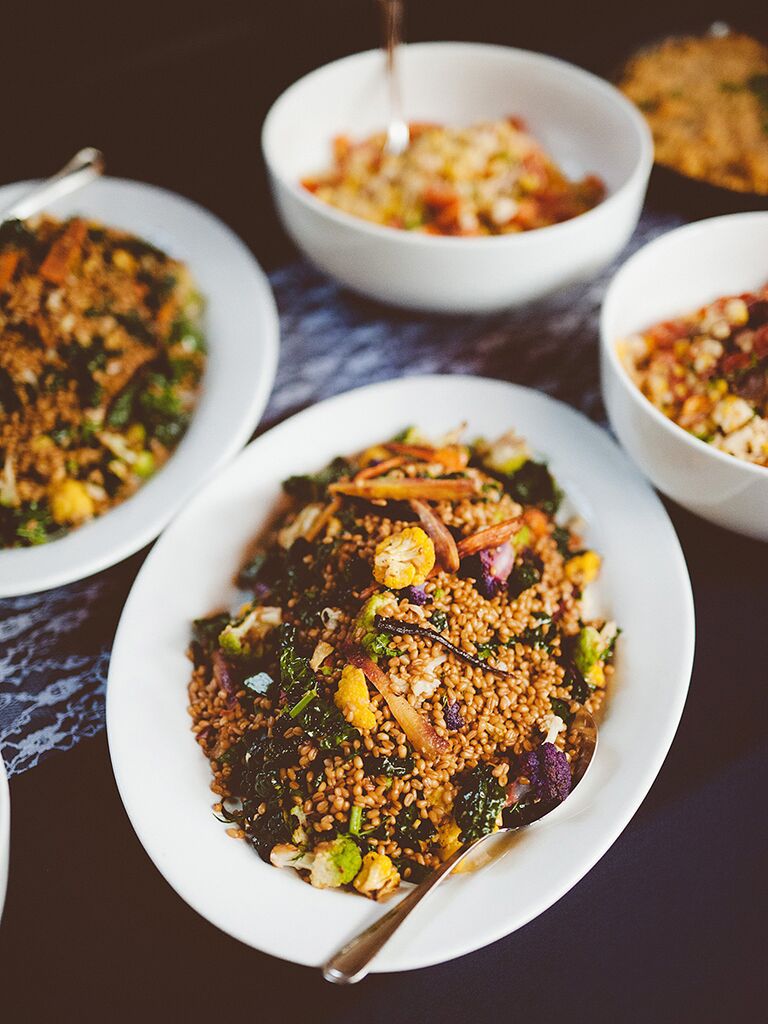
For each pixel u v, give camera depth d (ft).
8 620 2.02
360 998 1.62
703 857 1.73
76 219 2.43
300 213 2.32
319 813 1.71
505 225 2.56
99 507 2.13
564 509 2.07
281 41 3.19
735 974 1.63
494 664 1.82
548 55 3.10
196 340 2.37
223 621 1.95
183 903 1.71
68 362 2.23
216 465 2.12
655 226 2.64
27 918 1.70
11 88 3.02
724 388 2.06
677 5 3.32
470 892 1.62
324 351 2.44
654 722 1.75
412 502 1.96
